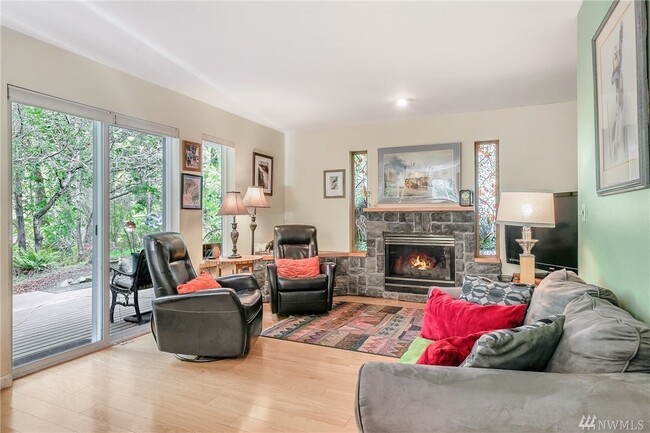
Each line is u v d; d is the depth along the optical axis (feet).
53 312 9.71
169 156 13.10
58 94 9.42
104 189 10.71
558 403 3.18
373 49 9.65
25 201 9.16
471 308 6.44
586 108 7.08
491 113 15.66
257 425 6.54
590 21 6.78
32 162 9.30
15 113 9.00
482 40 9.14
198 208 13.94
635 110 4.50
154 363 9.39
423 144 16.81
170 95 12.78
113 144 11.25
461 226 15.71
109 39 9.06
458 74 11.43
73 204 10.16
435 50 9.71
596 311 4.27
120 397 7.56
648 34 4.23
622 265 5.28
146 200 12.31
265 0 7.39
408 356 5.96
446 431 3.46
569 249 10.78
